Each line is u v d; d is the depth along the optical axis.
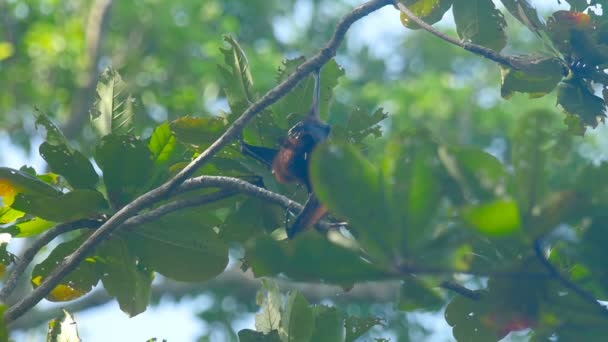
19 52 24.77
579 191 4.79
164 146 8.32
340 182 4.78
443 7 8.95
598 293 5.89
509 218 4.65
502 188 4.93
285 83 7.86
